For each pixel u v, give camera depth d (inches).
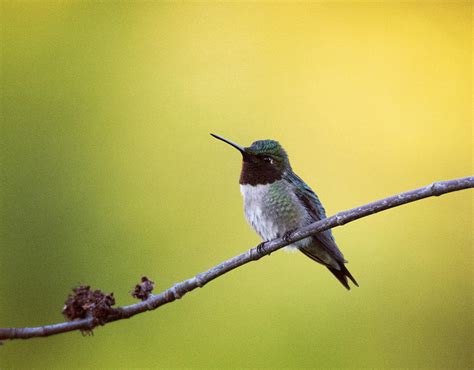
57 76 552.1
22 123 529.7
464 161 567.2
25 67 547.8
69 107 546.0
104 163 533.0
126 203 521.0
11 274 482.0
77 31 566.9
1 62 544.7
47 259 487.5
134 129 551.8
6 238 488.1
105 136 544.1
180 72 573.0
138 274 496.7
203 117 562.3
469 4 599.5
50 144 527.8
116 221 513.7
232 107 568.1
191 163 546.9
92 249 500.1
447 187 213.0
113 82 560.4
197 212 527.8
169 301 235.6
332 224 248.2
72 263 491.5
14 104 535.8
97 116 549.3
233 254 510.6
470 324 506.3
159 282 496.4
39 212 501.7
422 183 556.1
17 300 476.1
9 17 556.4
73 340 462.0
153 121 556.4
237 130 561.3
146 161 542.0
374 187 555.2
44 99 542.3
